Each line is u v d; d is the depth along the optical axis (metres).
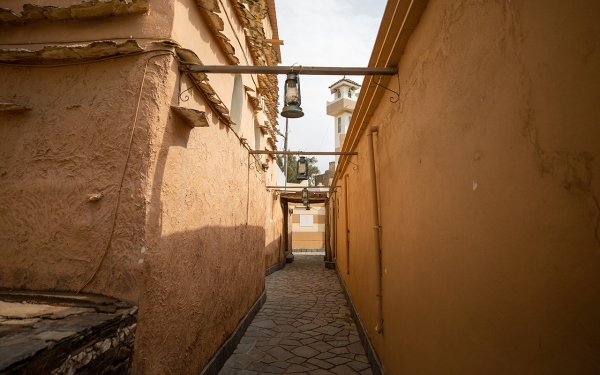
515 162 1.38
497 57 1.52
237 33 5.06
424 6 2.54
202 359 3.68
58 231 2.63
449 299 2.06
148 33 2.91
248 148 6.03
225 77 4.57
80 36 3.01
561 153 1.11
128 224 2.55
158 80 2.77
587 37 1.01
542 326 1.20
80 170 2.70
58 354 1.69
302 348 5.12
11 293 2.49
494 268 1.54
